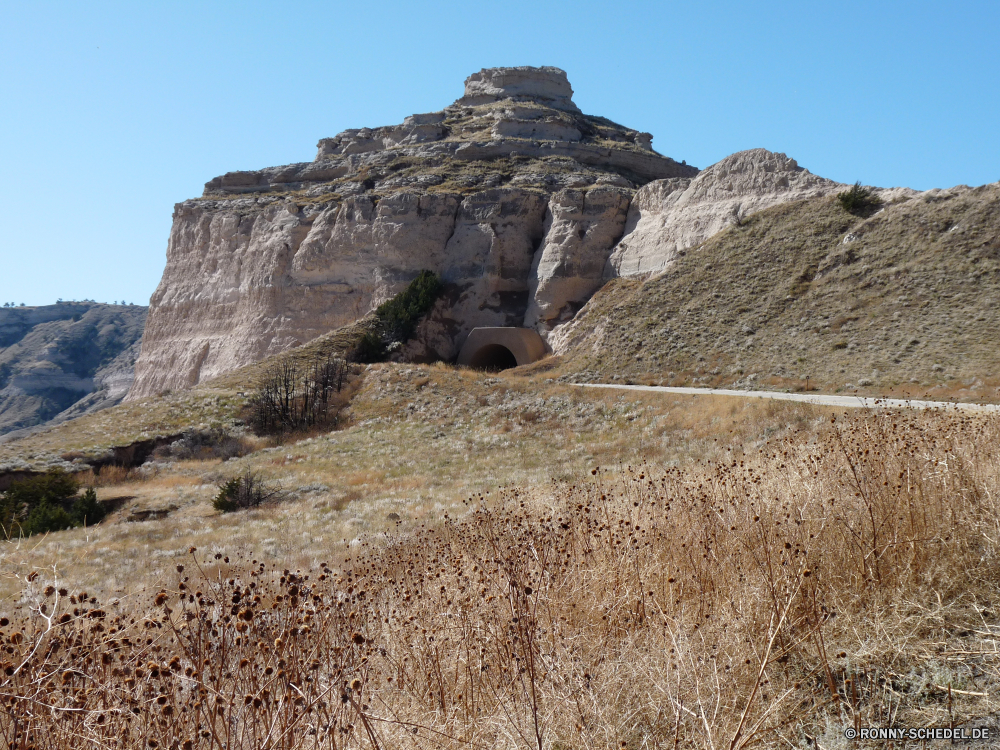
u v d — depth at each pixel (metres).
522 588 5.28
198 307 81.12
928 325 36.25
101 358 191.62
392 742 4.27
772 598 5.23
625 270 60.34
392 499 27.11
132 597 12.99
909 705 4.38
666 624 5.42
